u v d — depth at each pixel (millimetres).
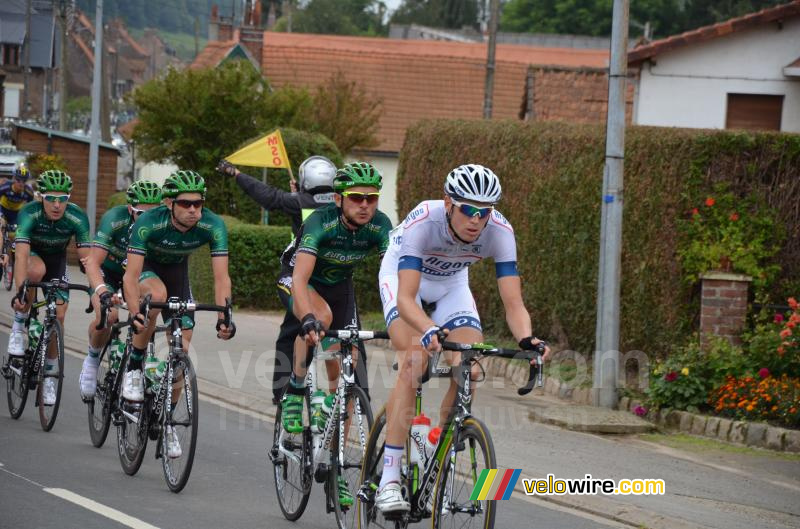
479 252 13641
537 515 16500
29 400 23828
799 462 20562
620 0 24250
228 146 55406
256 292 41750
